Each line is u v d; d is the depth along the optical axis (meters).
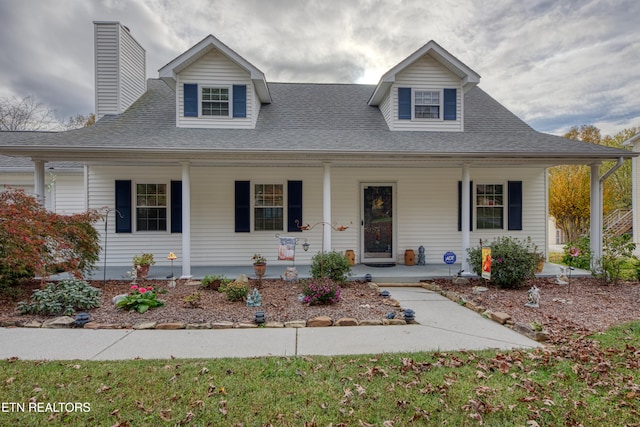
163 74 8.29
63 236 6.34
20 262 5.32
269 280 7.43
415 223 9.71
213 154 7.02
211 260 9.34
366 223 9.70
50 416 2.47
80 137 7.32
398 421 2.47
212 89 8.69
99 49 9.09
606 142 27.08
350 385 2.96
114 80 9.10
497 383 3.00
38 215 5.86
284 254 7.34
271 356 3.56
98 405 2.62
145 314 4.92
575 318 4.93
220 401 2.69
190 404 2.65
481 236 9.79
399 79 9.05
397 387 2.93
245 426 2.40
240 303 5.55
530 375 3.15
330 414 2.55
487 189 9.87
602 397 2.77
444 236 9.76
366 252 9.70
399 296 6.46
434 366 3.33
